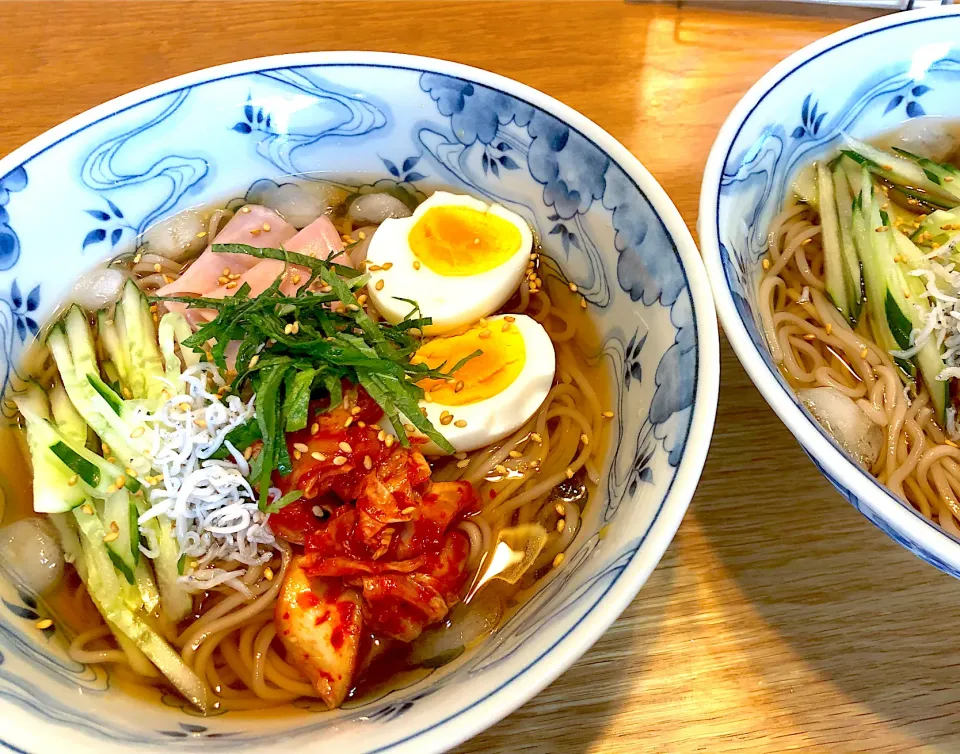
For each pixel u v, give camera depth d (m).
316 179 0.25
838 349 0.23
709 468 0.21
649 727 0.17
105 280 0.23
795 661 0.18
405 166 0.25
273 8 0.34
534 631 0.15
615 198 0.20
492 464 0.21
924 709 0.17
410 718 0.14
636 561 0.15
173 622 0.19
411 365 0.20
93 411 0.20
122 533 0.19
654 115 0.29
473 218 0.23
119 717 0.16
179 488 0.19
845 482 0.16
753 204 0.23
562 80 0.31
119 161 0.23
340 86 0.24
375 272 0.23
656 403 0.17
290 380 0.19
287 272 0.23
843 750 0.17
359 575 0.18
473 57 0.31
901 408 0.21
